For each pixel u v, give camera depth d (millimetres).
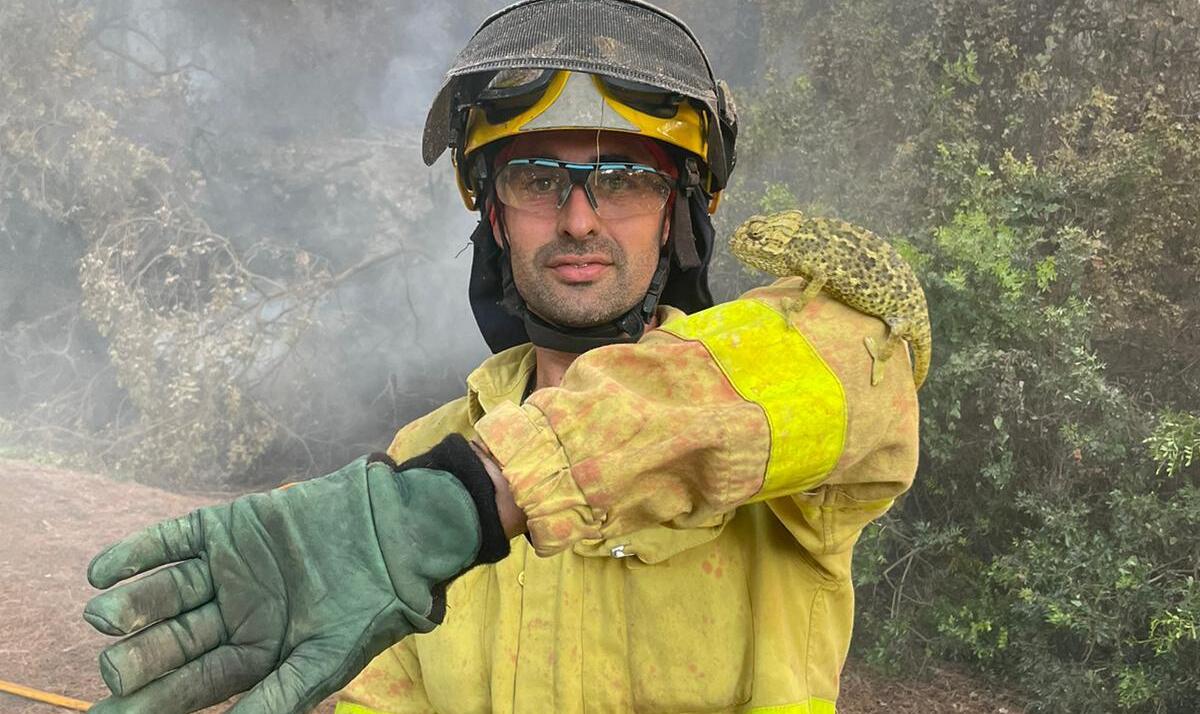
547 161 1334
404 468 1023
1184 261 5727
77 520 7633
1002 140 6242
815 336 1120
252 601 949
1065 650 5461
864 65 6598
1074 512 5191
